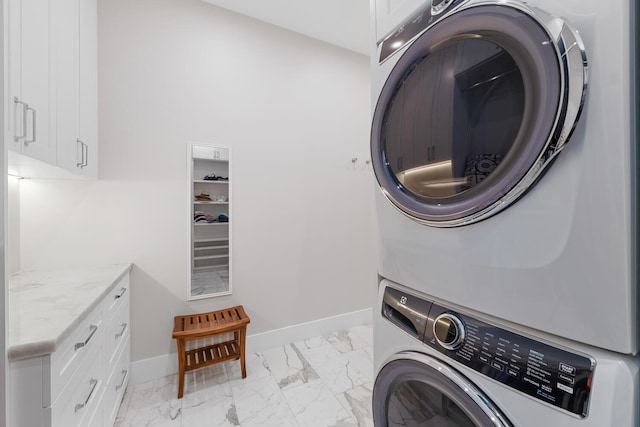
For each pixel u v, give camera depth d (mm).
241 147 2174
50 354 796
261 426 1479
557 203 451
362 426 1483
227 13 2115
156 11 1896
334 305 2611
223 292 2115
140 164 1854
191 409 1593
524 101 489
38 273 1548
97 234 1752
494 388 546
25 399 769
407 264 771
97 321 1186
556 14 454
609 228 406
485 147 561
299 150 2424
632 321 399
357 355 2191
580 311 437
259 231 2258
